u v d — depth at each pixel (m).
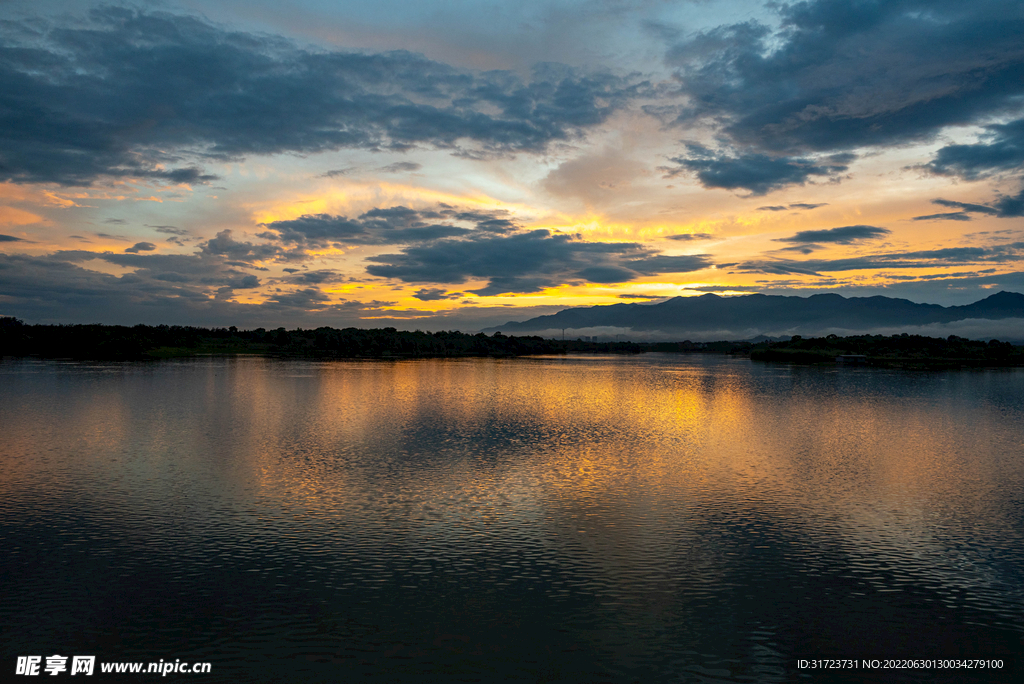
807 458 54.94
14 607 25.05
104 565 29.19
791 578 28.94
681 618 25.05
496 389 121.38
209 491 41.47
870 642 23.62
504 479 45.88
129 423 69.62
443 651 22.33
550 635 23.53
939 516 38.31
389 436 63.53
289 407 85.50
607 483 45.12
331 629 23.69
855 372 188.38
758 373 185.62
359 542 32.50
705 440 63.75
